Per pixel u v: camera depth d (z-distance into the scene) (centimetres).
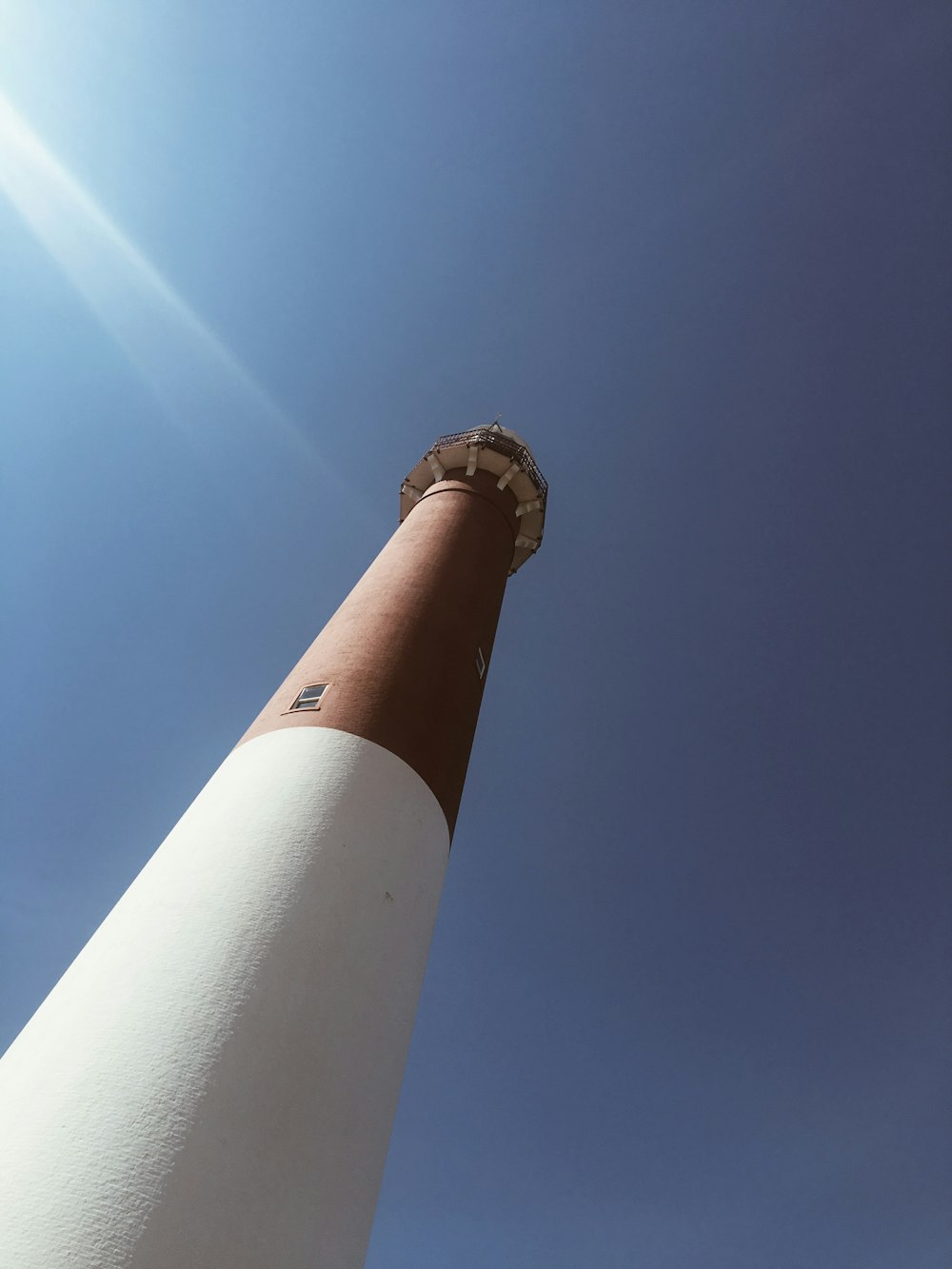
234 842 1346
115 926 1266
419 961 1421
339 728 1614
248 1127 1008
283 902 1252
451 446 2964
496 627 2359
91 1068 1022
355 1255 1059
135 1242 868
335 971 1224
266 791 1454
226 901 1236
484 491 2809
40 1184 903
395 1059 1270
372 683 1750
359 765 1540
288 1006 1141
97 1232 868
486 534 2591
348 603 2147
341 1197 1058
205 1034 1064
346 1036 1178
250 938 1188
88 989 1148
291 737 1602
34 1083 1027
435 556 2325
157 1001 1095
